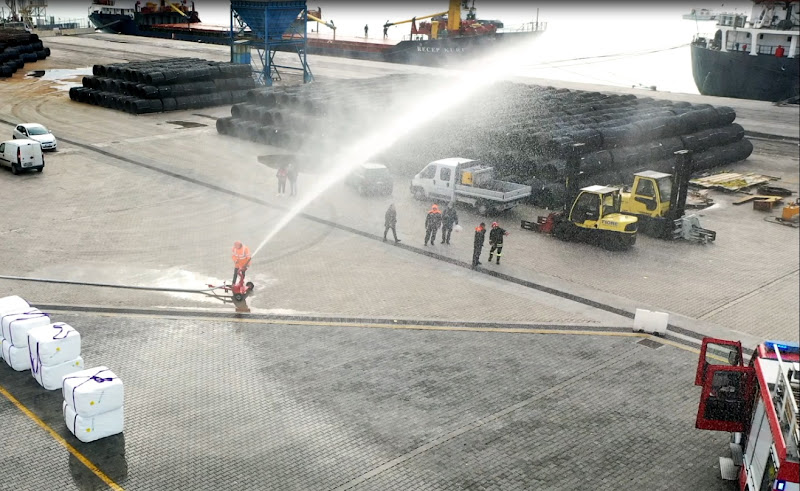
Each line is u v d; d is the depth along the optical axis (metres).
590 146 33.28
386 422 14.85
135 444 13.80
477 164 31.77
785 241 28.66
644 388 16.66
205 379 16.34
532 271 24.27
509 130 33.50
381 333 19.08
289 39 67.81
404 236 27.25
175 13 117.19
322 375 16.72
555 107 39.44
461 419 15.08
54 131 42.88
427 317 20.23
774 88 65.50
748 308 21.83
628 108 41.25
